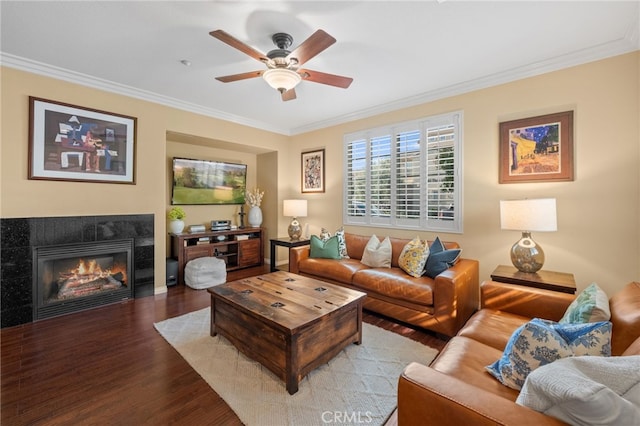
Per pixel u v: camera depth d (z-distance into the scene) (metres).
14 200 2.76
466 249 3.31
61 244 3.01
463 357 1.43
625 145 2.44
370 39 2.39
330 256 3.77
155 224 3.73
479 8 2.00
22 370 2.02
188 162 4.74
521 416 0.81
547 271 2.69
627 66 2.42
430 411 0.94
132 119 3.50
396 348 2.35
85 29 2.26
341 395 1.78
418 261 2.97
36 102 2.85
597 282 2.57
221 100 3.86
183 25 2.21
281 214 5.43
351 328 2.30
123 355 2.22
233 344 2.29
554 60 2.69
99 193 3.27
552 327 1.17
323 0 1.92
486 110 3.15
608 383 0.77
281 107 4.14
